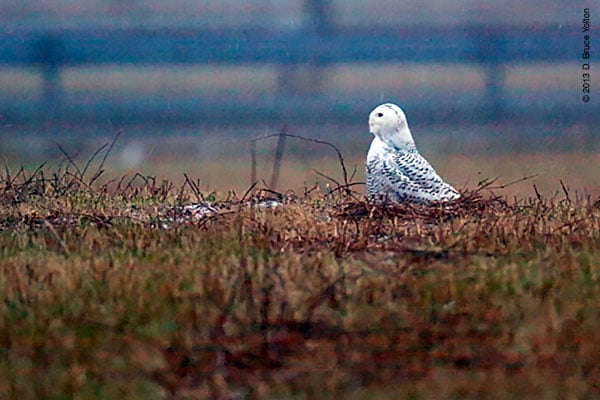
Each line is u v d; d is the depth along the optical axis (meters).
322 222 13.87
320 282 10.95
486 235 12.90
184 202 15.76
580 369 9.04
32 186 16.16
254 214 14.05
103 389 8.73
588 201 15.15
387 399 8.55
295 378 8.88
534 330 9.81
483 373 8.98
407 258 11.91
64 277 11.12
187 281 11.12
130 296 10.66
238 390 8.73
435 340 9.63
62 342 9.60
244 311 10.15
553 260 11.90
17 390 8.72
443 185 14.77
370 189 14.77
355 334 9.70
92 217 13.89
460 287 11.01
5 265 11.60
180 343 9.47
